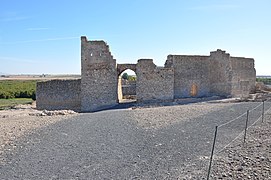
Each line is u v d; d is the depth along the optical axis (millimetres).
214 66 43156
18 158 12953
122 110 30391
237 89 45875
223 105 29859
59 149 14359
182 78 40594
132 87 51219
